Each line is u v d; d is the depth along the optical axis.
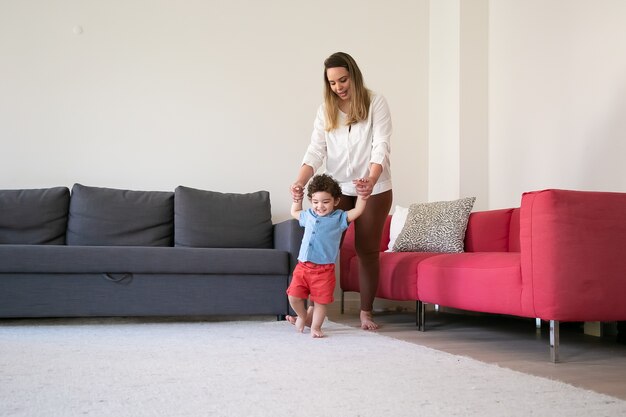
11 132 4.08
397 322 3.65
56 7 4.20
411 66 4.90
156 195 4.00
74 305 3.15
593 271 2.27
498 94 4.39
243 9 4.55
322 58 4.69
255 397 1.48
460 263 2.81
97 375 1.75
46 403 1.41
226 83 4.49
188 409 1.36
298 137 4.60
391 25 4.87
